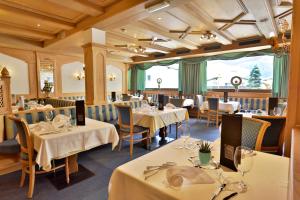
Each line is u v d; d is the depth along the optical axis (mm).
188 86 7773
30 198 2035
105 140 2561
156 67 9188
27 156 2131
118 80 9523
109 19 3607
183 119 4191
